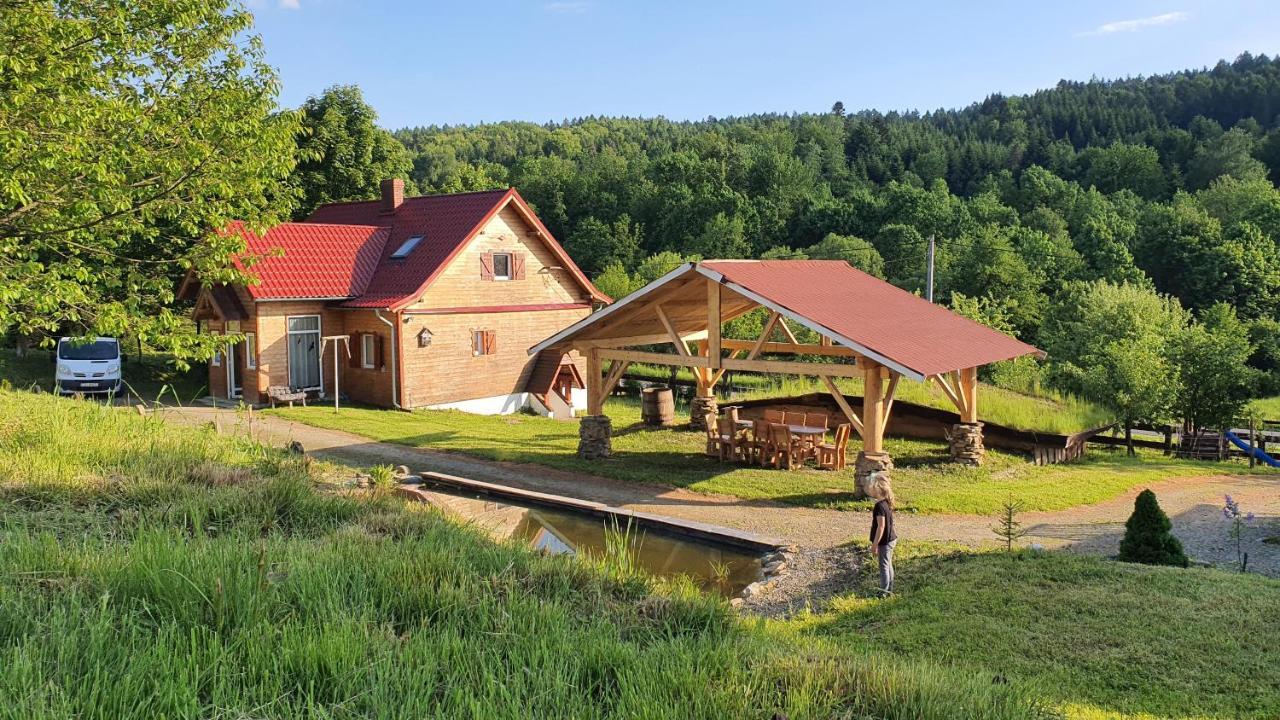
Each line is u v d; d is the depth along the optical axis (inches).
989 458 775.1
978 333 769.6
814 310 650.8
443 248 1090.7
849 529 524.1
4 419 450.0
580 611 247.1
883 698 188.5
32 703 143.4
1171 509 617.6
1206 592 350.3
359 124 1603.1
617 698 179.5
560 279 1229.1
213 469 412.5
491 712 157.6
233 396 1029.8
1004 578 382.3
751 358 663.8
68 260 639.8
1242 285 2284.7
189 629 189.5
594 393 756.6
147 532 271.0
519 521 530.0
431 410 1047.6
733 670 191.6
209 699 160.4
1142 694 255.6
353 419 924.0
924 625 325.4
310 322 1048.8
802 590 405.7
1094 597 346.9
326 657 175.6
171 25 650.8
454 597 230.8
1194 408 1019.9
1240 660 277.6
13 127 527.8
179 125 631.8
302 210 1541.6
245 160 654.5
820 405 959.6
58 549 239.6
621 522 523.5
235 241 669.3
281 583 225.6
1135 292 1534.2
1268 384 1915.6
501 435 874.1
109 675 158.1
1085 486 679.7
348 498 394.0
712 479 671.8
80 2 607.8
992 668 277.4
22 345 1266.0
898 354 601.3
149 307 692.7
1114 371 992.2
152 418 561.0
